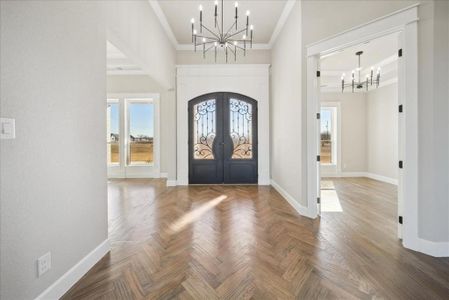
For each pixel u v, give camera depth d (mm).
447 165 2316
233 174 5945
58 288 1715
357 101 7391
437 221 2326
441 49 2287
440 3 2279
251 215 3561
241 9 4230
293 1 3820
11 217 1375
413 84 2398
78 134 1964
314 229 3004
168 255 2342
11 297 1382
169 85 5301
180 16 4473
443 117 2307
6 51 1344
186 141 5840
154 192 5129
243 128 5918
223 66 5797
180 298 1718
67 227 1829
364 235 2820
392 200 4504
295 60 3791
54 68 1688
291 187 4109
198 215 3564
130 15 3062
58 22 1721
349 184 6172
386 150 6586
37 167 1548
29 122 1485
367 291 1786
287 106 4312
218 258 2281
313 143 3396
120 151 7059
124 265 2162
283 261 2225
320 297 1722
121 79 7020
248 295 1747
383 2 2645
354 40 2887
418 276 1974
